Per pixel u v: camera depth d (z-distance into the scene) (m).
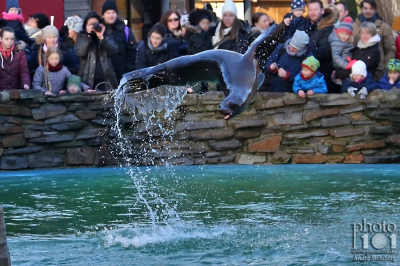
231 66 8.88
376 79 16.83
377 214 10.27
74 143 16.16
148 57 16.28
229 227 9.73
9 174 15.07
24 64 16.31
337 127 16.09
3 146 15.90
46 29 16.45
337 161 16.06
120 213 10.74
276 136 16.19
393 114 16.02
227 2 16.05
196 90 16.48
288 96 16.16
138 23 25.83
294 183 13.07
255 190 12.41
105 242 9.04
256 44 8.99
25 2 24.14
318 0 16.47
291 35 16.44
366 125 16.05
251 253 8.46
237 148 16.20
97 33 16.25
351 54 16.45
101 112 16.22
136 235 9.39
